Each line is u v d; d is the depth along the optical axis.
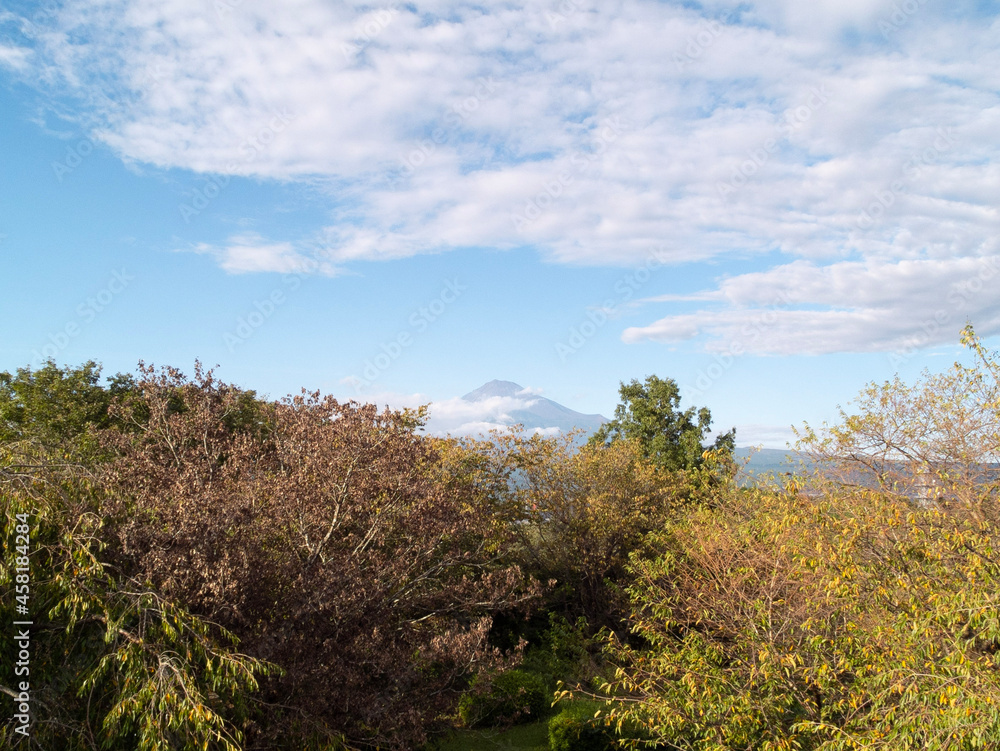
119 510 7.26
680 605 11.20
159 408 10.38
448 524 10.02
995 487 7.09
